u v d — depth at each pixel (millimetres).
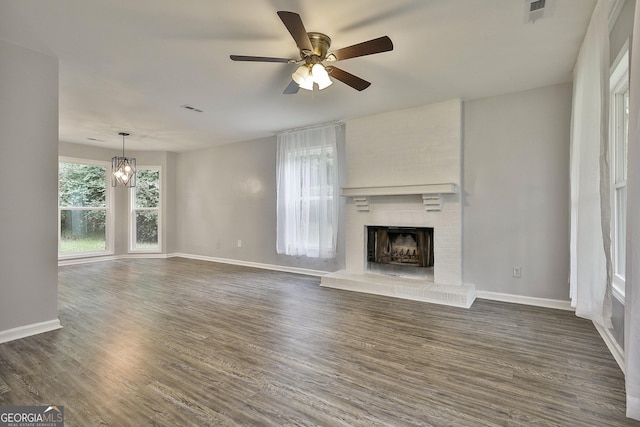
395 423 1759
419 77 3461
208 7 2283
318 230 5383
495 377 2227
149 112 4637
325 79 2508
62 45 2797
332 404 1926
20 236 2832
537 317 3414
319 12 2344
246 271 5953
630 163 1684
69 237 6684
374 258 4875
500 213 4008
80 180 6836
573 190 3160
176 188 7766
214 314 3520
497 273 4039
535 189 3816
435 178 4266
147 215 7633
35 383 2123
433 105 4281
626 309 1735
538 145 3795
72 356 2506
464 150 4211
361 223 4895
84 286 4773
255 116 4840
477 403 1937
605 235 2252
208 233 7223
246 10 2322
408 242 4637
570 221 3301
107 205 7207
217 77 3453
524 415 1824
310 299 4109
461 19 2426
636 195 1637
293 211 5637
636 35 1633
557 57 3018
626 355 1730
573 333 2986
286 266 5973
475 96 4031
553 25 2500
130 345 2715
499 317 3420
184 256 7684
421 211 4406
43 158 2961
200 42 2754
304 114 4734
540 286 3805
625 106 2744
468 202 4195
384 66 3199
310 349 2660
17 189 2811
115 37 2672
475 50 2891
